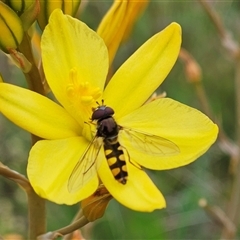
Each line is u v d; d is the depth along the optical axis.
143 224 0.17
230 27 0.23
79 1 0.08
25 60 0.07
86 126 0.07
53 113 0.07
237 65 0.15
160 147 0.07
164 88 0.21
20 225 0.19
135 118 0.07
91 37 0.07
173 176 0.20
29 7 0.07
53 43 0.07
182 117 0.07
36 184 0.06
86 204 0.07
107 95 0.08
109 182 0.07
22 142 0.20
